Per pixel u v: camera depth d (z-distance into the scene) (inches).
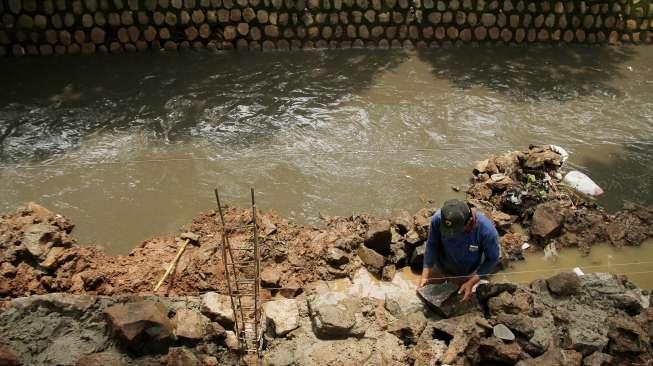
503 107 345.7
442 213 180.7
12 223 243.1
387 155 303.9
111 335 194.1
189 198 272.1
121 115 327.9
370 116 333.7
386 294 222.1
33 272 224.4
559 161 285.9
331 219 260.7
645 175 294.7
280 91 352.5
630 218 265.0
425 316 208.8
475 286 216.5
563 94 359.9
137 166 291.1
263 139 312.8
